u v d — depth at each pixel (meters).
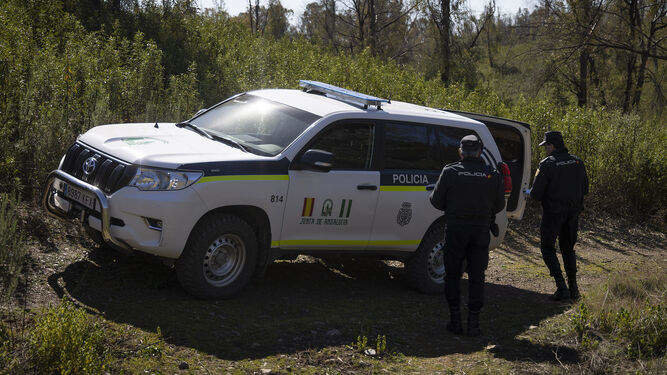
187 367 3.97
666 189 13.07
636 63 26.84
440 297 6.63
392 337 5.17
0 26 8.44
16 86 7.27
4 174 6.45
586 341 5.20
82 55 9.07
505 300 6.86
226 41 19.45
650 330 5.36
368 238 6.07
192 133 5.88
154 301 5.00
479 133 6.81
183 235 4.89
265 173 5.28
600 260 9.55
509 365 4.77
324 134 5.69
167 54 15.72
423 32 32.53
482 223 5.32
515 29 26.47
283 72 13.09
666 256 10.45
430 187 6.34
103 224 4.83
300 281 6.40
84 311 4.13
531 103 13.34
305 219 5.61
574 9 24.47
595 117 13.74
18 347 3.72
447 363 4.74
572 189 6.84
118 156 5.09
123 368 3.78
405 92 13.70
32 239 5.69
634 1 24.78
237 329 4.76
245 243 5.30
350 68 13.78
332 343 4.80
